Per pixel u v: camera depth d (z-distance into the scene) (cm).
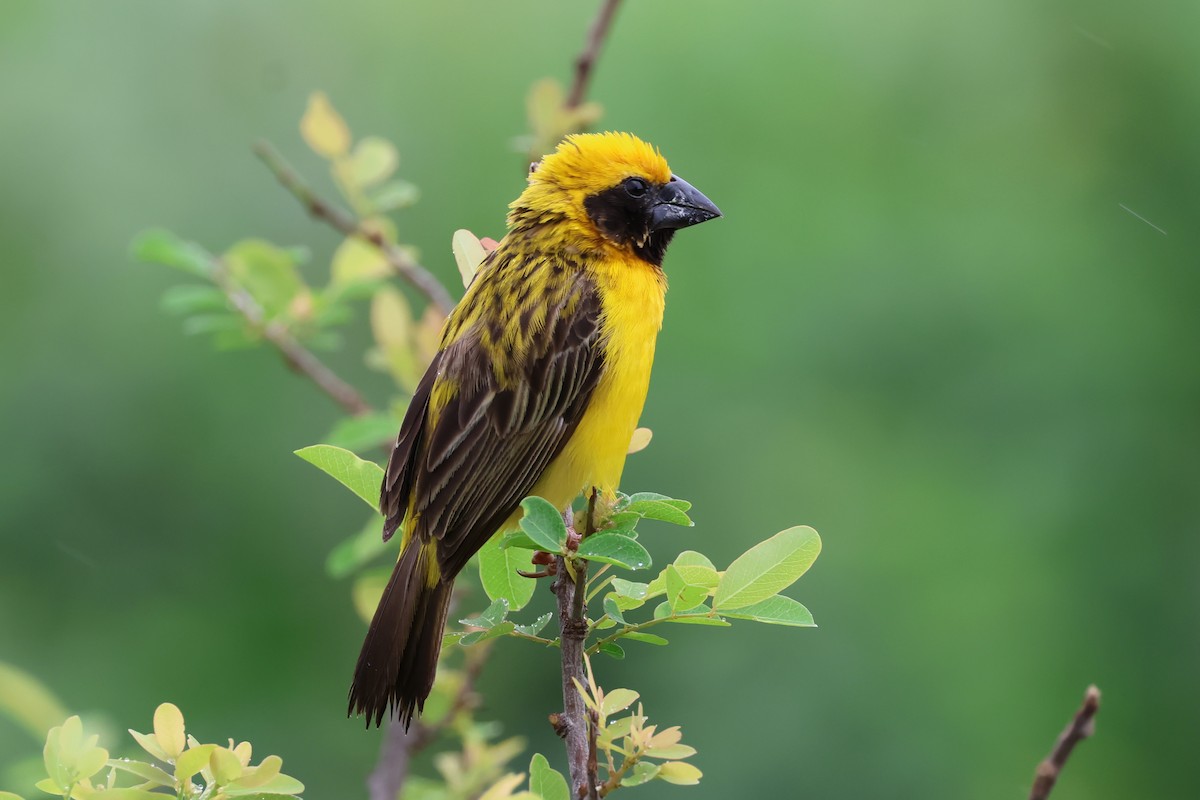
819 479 1490
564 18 1705
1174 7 1625
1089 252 1574
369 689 618
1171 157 1605
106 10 1596
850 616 1440
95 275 1538
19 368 1502
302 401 1545
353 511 1530
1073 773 1422
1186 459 1475
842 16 1670
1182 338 1519
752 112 1642
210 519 1509
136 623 1466
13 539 1460
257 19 1648
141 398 1512
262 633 1493
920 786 1376
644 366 699
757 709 1395
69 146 1557
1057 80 1648
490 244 722
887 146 1641
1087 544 1453
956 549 1459
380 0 1692
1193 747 1419
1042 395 1500
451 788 812
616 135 738
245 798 500
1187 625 1438
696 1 1673
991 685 1416
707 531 1499
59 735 489
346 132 887
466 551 653
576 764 517
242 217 1587
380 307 885
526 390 674
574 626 521
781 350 1545
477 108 1694
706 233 1603
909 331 1540
